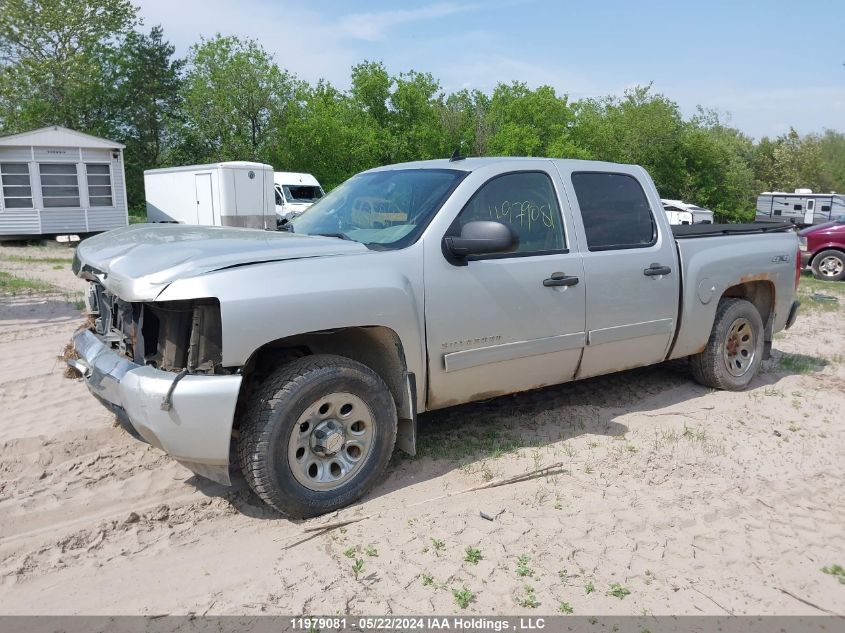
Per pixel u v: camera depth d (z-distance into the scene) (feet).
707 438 16.14
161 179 64.08
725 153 143.74
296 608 9.52
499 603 9.74
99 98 131.85
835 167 221.87
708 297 18.10
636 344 16.75
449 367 13.35
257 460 11.23
